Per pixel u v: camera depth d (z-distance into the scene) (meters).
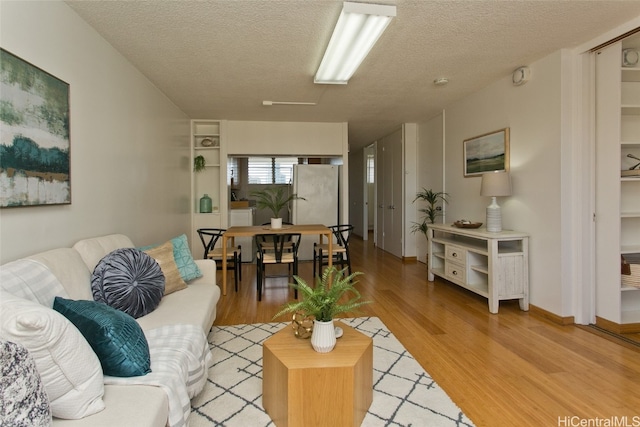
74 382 1.02
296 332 1.80
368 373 1.71
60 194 1.93
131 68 2.96
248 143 5.28
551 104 2.88
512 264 3.13
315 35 2.49
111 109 2.59
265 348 1.71
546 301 2.99
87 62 2.25
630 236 3.05
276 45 2.64
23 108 1.63
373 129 6.04
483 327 2.80
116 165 2.66
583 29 2.45
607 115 2.71
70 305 1.30
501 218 3.50
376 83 3.56
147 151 3.34
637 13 2.23
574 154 2.81
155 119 3.57
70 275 1.65
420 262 5.57
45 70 1.82
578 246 2.82
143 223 3.23
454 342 2.51
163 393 1.21
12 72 1.57
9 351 0.83
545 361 2.21
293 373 1.47
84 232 2.20
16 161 1.59
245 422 1.63
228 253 4.03
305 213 5.72
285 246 4.75
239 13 2.18
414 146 5.62
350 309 1.63
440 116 4.85
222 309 3.27
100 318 1.26
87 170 2.24
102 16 2.18
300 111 4.71
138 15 2.18
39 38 1.78
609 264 2.72
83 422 1.03
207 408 1.73
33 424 0.83
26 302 0.99
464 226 3.71
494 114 3.62
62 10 1.98
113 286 1.82
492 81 3.56
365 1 2.05
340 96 4.01
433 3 2.07
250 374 2.06
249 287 4.06
